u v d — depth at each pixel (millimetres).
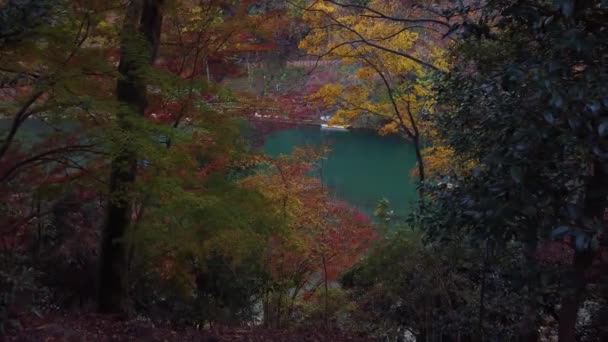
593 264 3402
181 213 5727
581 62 2699
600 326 4836
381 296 8055
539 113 2660
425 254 6953
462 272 6961
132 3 5566
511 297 6027
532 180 2725
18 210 6500
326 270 9133
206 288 9039
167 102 6418
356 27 10359
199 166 7008
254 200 6363
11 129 5090
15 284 4582
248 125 7652
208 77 7078
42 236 8148
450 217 3852
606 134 2371
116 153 5020
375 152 21719
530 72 2650
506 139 2834
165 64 7090
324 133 21719
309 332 8156
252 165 8711
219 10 6770
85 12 4941
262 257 8602
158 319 8281
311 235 8984
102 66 5027
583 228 2525
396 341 7887
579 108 2432
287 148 18828
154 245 7133
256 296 9531
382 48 9453
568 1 2404
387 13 10648
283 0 9492
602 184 2771
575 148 2615
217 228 5895
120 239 6344
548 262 3814
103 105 4781
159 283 8703
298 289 9570
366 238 9133
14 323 4730
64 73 4539
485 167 3012
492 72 3730
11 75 4789
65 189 5996
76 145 5305
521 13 3016
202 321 8641
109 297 6859
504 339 6176
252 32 7047
